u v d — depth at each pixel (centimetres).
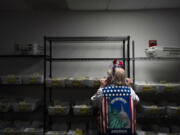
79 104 229
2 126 229
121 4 235
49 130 231
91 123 235
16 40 262
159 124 245
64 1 234
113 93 170
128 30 259
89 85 213
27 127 229
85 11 260
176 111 204
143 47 258
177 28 258
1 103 219
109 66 257
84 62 259
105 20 260
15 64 262
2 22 262
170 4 238
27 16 262
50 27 261
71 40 257
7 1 229
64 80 216
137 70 258
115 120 167
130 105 169
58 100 240
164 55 218
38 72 261
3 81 220
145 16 259
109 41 258
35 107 226
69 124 248
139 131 213
